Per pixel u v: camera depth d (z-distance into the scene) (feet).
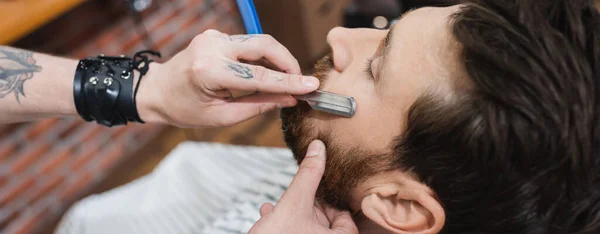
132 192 3.98
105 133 5.74
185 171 4.04
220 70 1.93
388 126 1.78
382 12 4.79
